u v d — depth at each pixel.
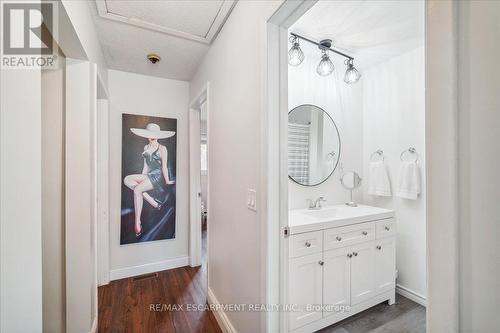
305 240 1.50
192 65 2.42
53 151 1.39
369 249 1.80
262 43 1.15
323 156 2.27
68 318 1.43
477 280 0.42
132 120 2.55
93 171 1.55
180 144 2.83
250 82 1.30
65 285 1.44
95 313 1.64
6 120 0.52
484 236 0.41
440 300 0.46
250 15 1.30
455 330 0.44
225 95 1.69
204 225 4.96
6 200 0.52
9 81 0.53
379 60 2.29
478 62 0.42
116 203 2.50
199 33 1.83
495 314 0.40
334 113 2.34
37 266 0.64
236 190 1.50
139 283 2.40
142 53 2.16
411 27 1.75
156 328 1.72
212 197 1.98
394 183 2.22
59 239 1.41
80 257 1.45
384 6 1.53
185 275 2.58
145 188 2.61
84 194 1.45
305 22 1.70
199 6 1.52
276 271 1.14
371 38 1.91
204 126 5.20
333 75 2.33
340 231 1.64
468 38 0.43
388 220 1.92
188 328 1.72
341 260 1.65
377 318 1.81
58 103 1.40
